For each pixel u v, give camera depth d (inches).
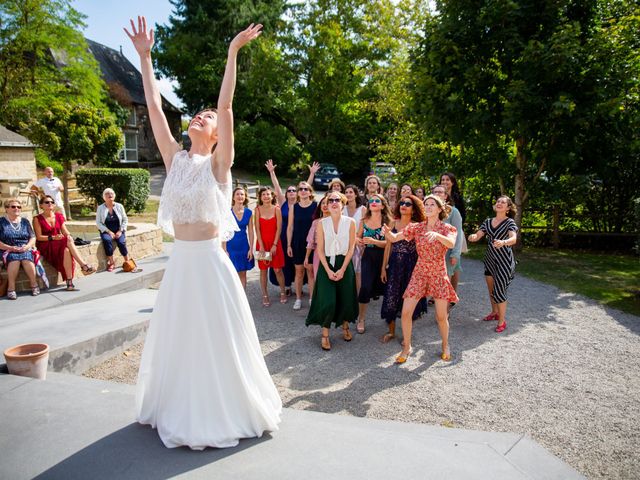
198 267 92.0
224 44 1183.6
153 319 95.0
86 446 91.2
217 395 91.8
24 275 248.5
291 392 154.9
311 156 1159.6
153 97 99.3
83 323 187.2
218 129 90.6
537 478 98.5
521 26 352.5
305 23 1092.5
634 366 174.9
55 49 711.7
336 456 91.1
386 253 207.9
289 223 250.8
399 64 554.3
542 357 184.1
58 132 542.3
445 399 149.9
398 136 492.7
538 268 349.4
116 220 302.5
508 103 339.9
